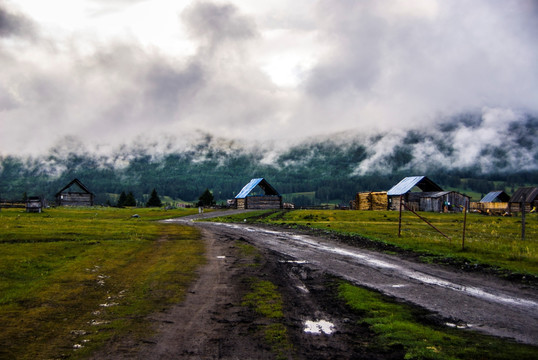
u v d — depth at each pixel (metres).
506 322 11.00
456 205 89.25
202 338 9.92
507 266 18.50
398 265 20.05
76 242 27.66
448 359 8.41
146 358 8.69
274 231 40.62
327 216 65.56
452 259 20.92
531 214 81.38
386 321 10.98
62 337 10.00
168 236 35.94
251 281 16.62
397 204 93.25
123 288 15.41
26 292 14.32
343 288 15.00
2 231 31.00
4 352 8.95
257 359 8.60
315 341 9.69
